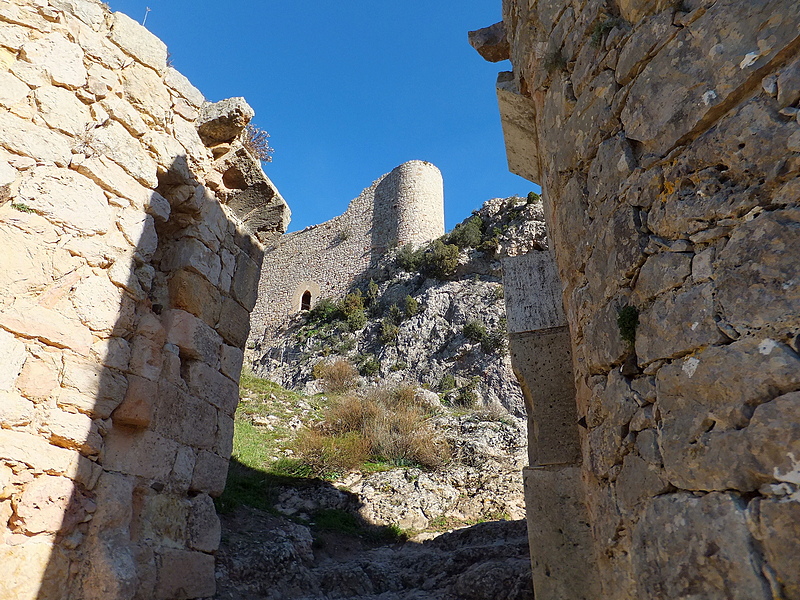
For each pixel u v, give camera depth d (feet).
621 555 8.34
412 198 131.23
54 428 11.63
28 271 12.01
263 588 16.96
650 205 8.74
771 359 6.43
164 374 14.61
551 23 12.41
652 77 9.00
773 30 7.29
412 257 117.19
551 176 12.41
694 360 7.32
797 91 6.89
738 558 6.21
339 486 31.22
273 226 19.93
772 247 6.75
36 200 12.42
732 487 6.52
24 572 10.59
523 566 16.37
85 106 14.02
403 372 90.84
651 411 8.00
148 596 12.44
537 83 13.26
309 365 100.17
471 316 95.61
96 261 13.37
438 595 17.04
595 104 10.46
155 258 16.21
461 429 42.04
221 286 17.46
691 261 7.75
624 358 8.81
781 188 6.87
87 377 12.50
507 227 108.17
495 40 16.72
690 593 6.68
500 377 82.69
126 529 12.56
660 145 8.69
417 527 28.25
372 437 37.91
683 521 6.97
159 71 16.30
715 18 8.09
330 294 129.18
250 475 29.63
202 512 14.94
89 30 14.43
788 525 5.85
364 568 20.15
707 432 6.96
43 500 11.16
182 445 14.73
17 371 11.39
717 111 7.87
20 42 12.89
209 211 17.47
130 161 14.66
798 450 5.98
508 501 31.07
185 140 16.92
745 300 6.88
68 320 12.50
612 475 8.85
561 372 13.01
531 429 12.94
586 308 10.30
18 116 12.57
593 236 10.12
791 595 5.70
